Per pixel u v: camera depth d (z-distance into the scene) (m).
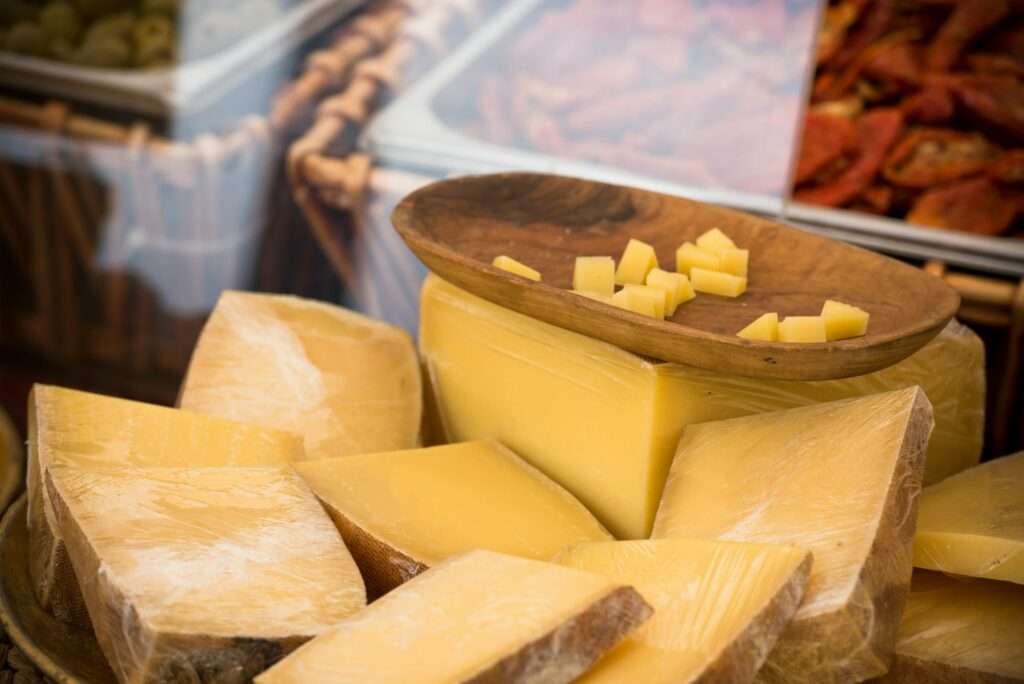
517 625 0.51
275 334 0.76
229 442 0.67
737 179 0.96
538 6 1.03
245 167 1.05
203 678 0.52
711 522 0.60
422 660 0.51
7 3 1.05
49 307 1.14
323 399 0.73
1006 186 0.93
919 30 0.96
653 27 0.99
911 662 0.58
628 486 0.66
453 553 0.60
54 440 0.64
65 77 1.05
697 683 0.51
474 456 0.69
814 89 0.97
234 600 0.54
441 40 1.04
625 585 0.53
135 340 1.14
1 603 0.60
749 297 0.71
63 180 1.09
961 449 0.72
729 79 0.97
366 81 1.04
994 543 0.59
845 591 0.54
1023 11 0.93
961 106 0.94
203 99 1.04
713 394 0.65
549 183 0.79
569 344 0.67
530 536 0.63
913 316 0.67
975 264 0.93
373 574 0.61
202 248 1.08
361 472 0.65
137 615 0.53
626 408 0.65
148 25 1.06
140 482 0.61
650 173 0.97
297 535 0.59
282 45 1.05
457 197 0.75
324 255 1.05
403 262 1.03
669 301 0.68
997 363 0.92
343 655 0.51
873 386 0.69
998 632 0.59
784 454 0.62
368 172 1.01
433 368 0.75
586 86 1.00
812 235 0.74
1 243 1.13
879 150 0.96
